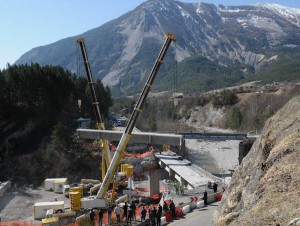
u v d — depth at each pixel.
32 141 96.19
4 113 101.88
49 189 71.12
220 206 26.25
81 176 81.00
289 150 20.00
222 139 110.31
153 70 42.69
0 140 94.88
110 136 49.56
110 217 34.06
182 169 61.84
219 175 84.75
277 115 25.97
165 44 42.19
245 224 14.88
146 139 44.38
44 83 109.75
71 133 102.50
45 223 42.62
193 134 114.00
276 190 16.67
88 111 126.50
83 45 49.34
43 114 108.31
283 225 13.59
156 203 49.75
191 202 36.59
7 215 55.00
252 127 165.75
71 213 44.47
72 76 137.62
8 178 78.81
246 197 20.44
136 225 31.28
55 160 83.25
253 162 24.56
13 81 104.25
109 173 44.44
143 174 76.25
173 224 29.81
